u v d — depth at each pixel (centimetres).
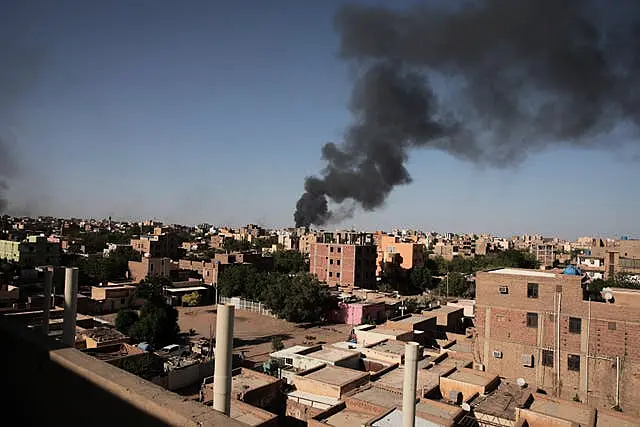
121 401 512
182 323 5225
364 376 2611
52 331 3566
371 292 6556
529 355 2969
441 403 2191
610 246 9250
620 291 2816
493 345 3102
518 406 2206
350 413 2167
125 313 3991
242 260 8031
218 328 1019
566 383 2842
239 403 2223
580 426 1975
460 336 4172
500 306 3091
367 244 7775
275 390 2575
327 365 2855
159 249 9219
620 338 2708
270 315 5944
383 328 4034
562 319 2888
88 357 629
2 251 7325
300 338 4766
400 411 1992
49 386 641
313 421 2016
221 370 1009
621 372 2691
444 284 7888
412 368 1381
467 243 15625
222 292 6625
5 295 4681
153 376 2989
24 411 699
